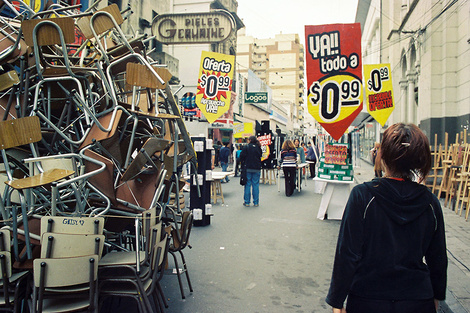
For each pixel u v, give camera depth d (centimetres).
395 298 155
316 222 722
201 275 428
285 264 470
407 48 1853
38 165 261
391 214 160
